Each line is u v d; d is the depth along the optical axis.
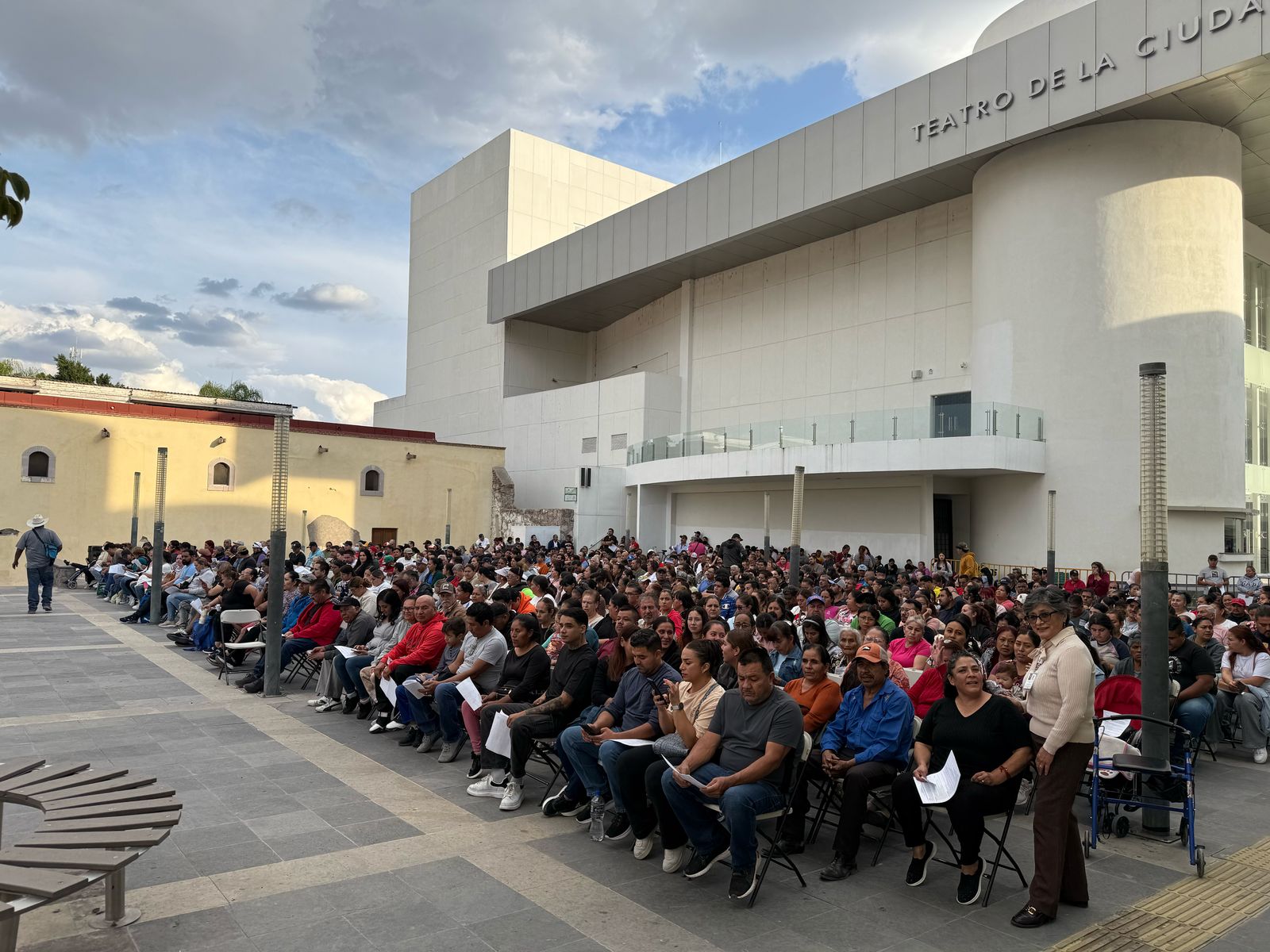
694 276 37.12
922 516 25.09
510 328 45.16
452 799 6.60
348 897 4.74
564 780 7.23
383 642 9.34
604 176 49.00
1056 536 22.72
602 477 36.22
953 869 5.59
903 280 29.09
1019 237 23.56
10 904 3.46
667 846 5.30
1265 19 18.42
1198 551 22.11
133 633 15.64
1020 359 23.53
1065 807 4.83
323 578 11.51
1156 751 6.12
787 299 33.28
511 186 45.19
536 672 7.14
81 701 9.66
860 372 30.36
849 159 27.17
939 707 5.46
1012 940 4.54
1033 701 5.21
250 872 5.05
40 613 18.83
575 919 4.58
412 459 38.06
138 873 5.00
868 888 5.23
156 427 31.30
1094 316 22.36
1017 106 22.84
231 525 32.81
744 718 5.32
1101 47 21.20
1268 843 6.23
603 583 12.45
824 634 6.96
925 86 25.08
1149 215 21.97
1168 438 21.72
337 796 6.54
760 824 5.61
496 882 5.04
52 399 29.28
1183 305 21.84
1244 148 23.69
